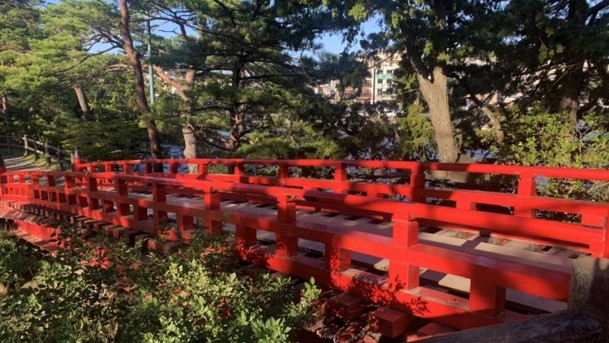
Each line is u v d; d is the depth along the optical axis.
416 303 3.28
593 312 1.77
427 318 3.22
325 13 11.52
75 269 3.83
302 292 3.63
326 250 3.96
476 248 4.88
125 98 28.97
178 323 2.72
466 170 5.53
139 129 19.98
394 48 11.72
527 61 8.98
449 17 10.22
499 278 2.79
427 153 13.02
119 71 22.70
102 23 18.77
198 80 20.31
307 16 12.48
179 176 9.93
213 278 3.79
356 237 3.66
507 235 5.04
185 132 17.12
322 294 3.94
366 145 13.10
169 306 3.08
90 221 7.21
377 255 3.52
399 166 6.23
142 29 21.62
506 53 8.95
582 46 8.00
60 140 26.39
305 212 7.12
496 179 9.58
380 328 3.36
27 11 24.78
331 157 12.97
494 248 4.87
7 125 29.61
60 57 18.00
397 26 8.89
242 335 2.68
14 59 20.09
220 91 13.02
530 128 8.99
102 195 7.11
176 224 6.02
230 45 15.28
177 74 21.70
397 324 3.29
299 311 3.24
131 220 6.36
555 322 1.72
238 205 7.86
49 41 17.55
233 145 16.36
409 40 9.97
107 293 3.76
